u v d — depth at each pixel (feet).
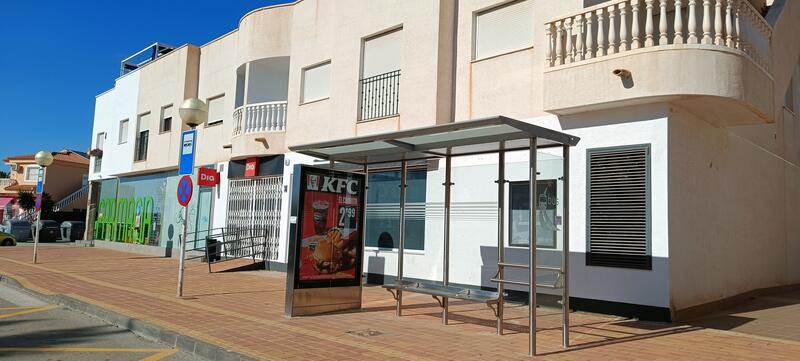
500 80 35.60
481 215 33.81
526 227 31.86
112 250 77.05
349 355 19.52
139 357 20.21
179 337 22.06
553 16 32.71
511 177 32.76
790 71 35.76
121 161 81.51
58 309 30.07
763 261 38.60
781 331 24.70
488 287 33.19
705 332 24.36
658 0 29.58
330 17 47.91
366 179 30.58
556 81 30.32
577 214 30.19
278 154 51.78
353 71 44.55
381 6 42.83
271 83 57.82
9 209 140.46
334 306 28.76
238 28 59.21
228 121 61.26
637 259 27.71
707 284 30.22
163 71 73.26
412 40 39.86
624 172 28.66
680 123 28.55
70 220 126.52
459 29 38.70
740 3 28.17
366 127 42.57
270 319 26.22
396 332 23.71
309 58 49.90
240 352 19.69
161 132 72.18
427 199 37.55
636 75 27.25
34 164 149.18
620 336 23.47
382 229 40.96
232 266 50.70
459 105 37.91
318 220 28.30
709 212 31.14
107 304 29.55
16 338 22.81
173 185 69.46
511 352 20.35
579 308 29.60
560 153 31.45
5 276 41.96
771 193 41.19
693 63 26.32
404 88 39.91
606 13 29.19
